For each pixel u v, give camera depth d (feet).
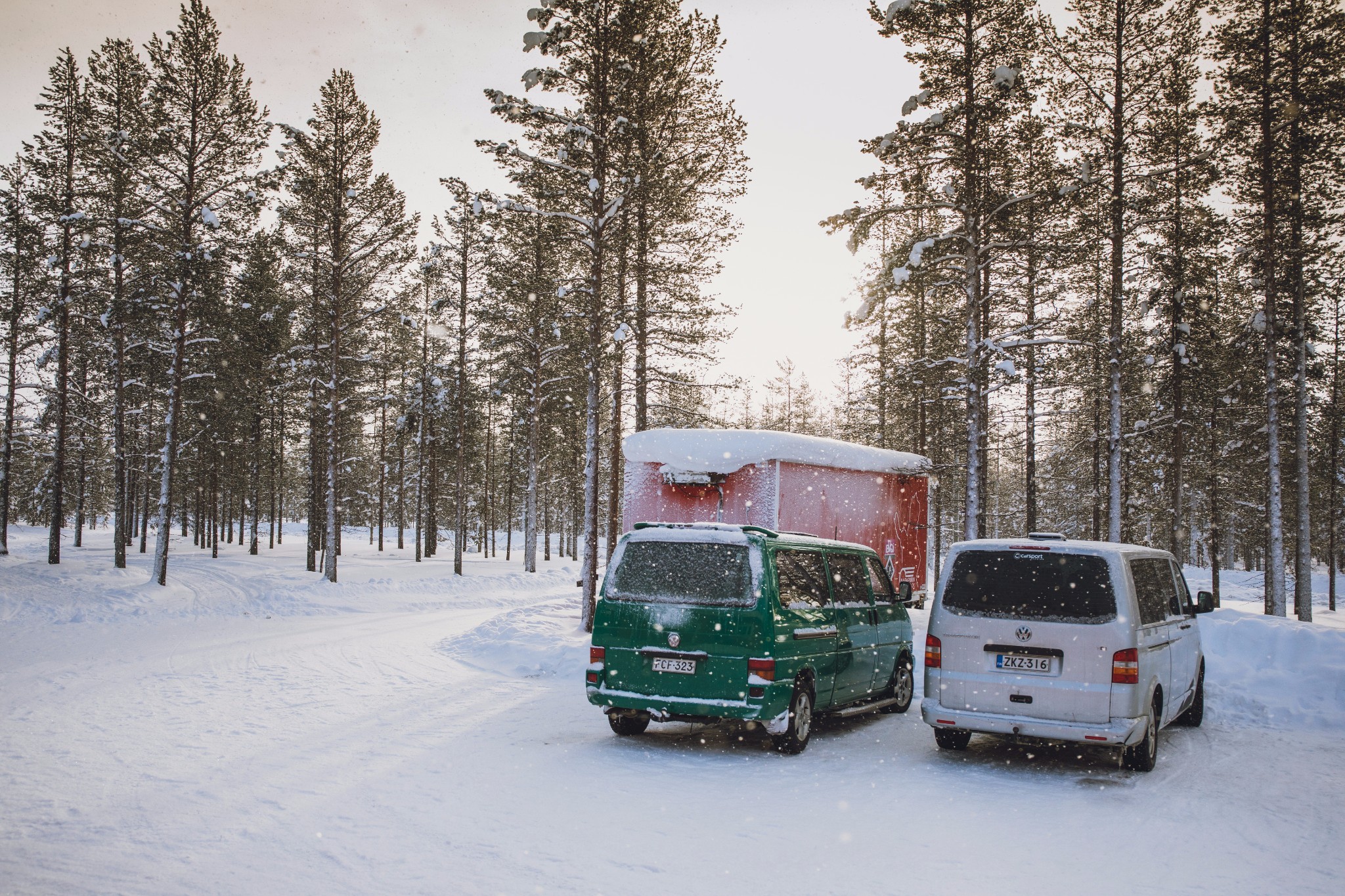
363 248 91.56
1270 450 68.64
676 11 53.42
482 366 109.29
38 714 27.94
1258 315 69.21
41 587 73.20
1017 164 53.62
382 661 42.80
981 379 52.95
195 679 35.63
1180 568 30.63
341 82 90.99
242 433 128.98
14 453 103.76
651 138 57.67
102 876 14.02
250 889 13.67
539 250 73.46
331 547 90.79
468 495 181.06
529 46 50.70
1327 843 17.48
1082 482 107.45
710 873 15.05
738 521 47.39
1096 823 18.66
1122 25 58.65
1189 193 64.85
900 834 17.62
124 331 87.61
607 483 149.48
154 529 214.28
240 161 79.00
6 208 87.76
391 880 14.25
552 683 38.09
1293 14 61.98
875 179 52.44
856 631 29.27
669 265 67.05
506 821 17.79
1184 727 30.32
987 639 23.76
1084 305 68.80
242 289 86.84
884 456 55.36
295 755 23.24
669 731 28.50
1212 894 14.58
